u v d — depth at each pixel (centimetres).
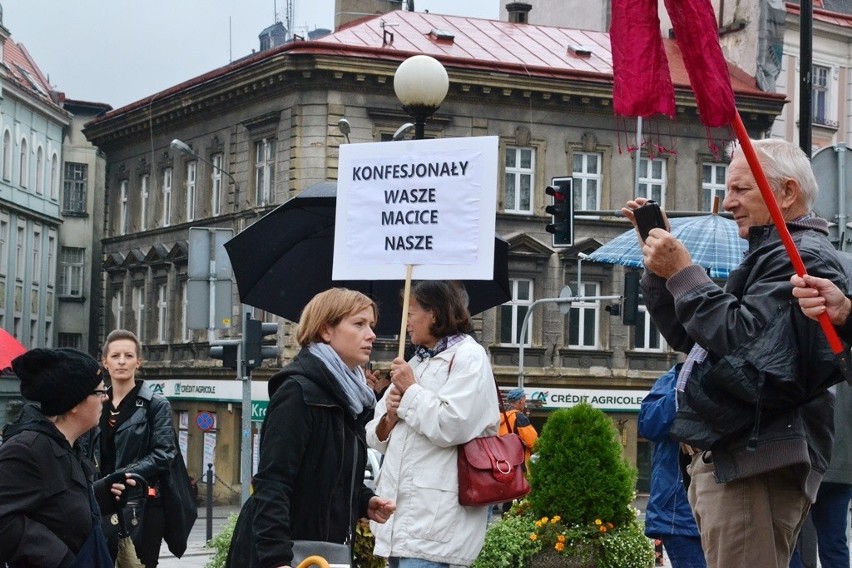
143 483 924
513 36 5234
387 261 789
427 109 1427
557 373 4934
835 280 504
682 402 536
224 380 5144
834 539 868
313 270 1116
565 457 1172
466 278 770
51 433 634
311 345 619
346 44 4647
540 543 1155
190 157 5425
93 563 636
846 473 827
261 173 4928
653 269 520
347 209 803
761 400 497
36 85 6956
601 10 5831
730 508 527
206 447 5234
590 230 4969
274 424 595
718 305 504
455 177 777
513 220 4884
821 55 5494
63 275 7150
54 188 7025
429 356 768
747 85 5262
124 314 5959
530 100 4875
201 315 2217
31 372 643
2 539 608
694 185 5041
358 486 630
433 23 5147
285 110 4728
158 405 997
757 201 534
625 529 1173
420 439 755
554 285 4944
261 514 582
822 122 5506
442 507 746
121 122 5866
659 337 5100
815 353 495
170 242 5575
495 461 747
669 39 5234
